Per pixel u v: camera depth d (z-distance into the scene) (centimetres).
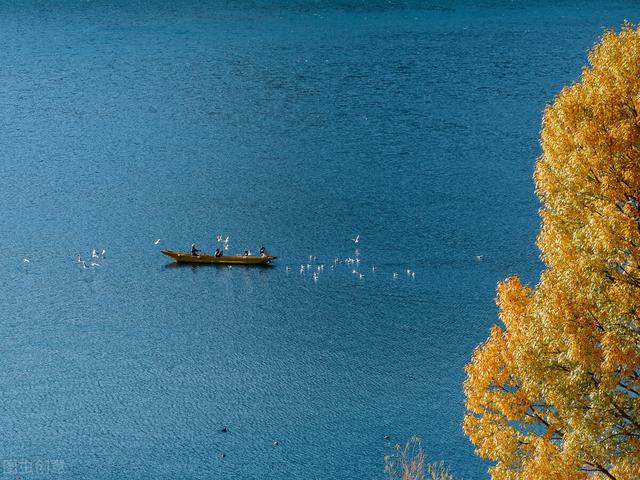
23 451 17950
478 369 9081
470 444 17675
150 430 18675
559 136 8350
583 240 8125
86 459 17638
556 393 8262
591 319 8081
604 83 8062
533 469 8462
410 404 19462
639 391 8175
